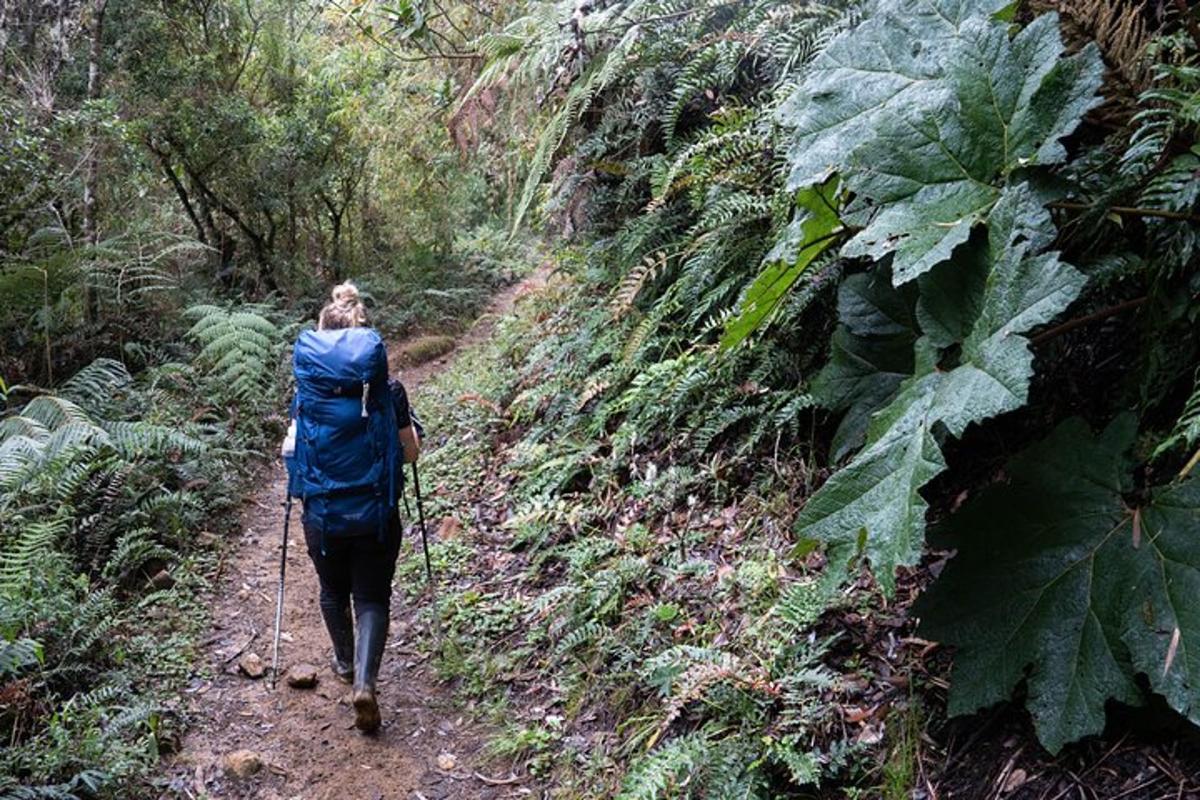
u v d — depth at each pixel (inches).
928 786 96.1
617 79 213.6
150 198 396.2
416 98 422.3
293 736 149.6
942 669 105.4
